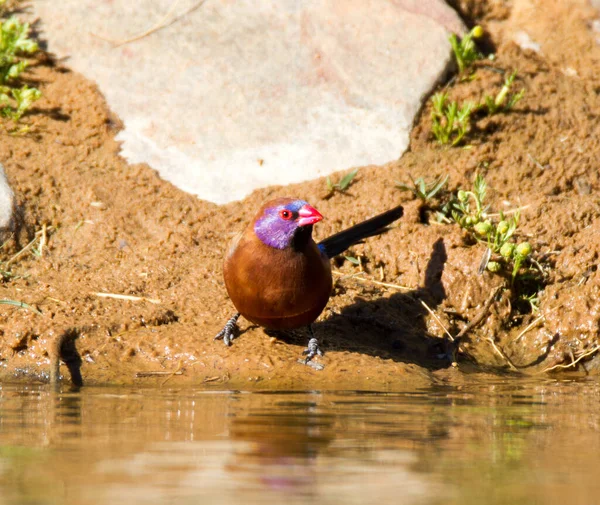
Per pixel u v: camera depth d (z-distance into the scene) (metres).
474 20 15.66
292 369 9.16
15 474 4.87
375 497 4.41
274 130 13.15
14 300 9.98
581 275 11.35
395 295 11.18
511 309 11.23
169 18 14.40
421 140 13.23
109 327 9.68
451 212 12.28
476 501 4.37
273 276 8.87
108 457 5.29
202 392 8.23
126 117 13.34
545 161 13.05
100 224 11.80
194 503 4.26
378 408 7.28
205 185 12.50
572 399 7.99
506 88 13.45
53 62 13.94
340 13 14.54
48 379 9.03
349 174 12.33
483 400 7.88
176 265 11.23
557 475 4.96
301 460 5.25
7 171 12.08
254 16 14.49
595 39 15.56
